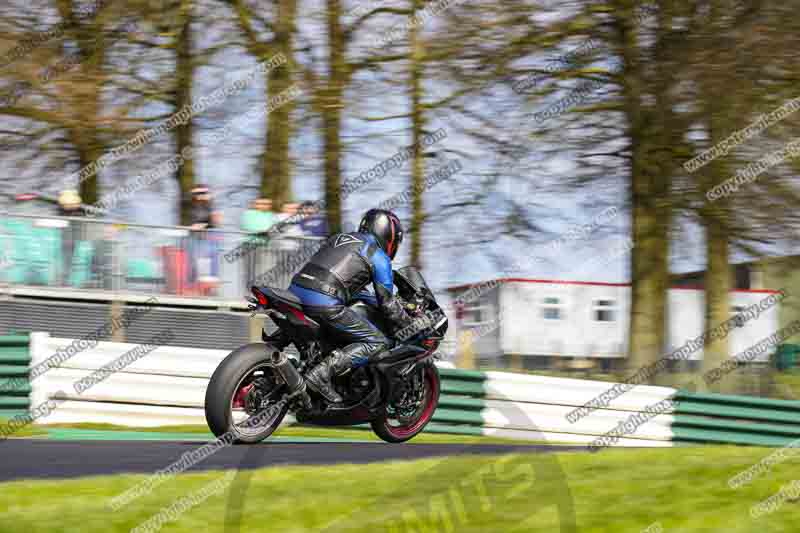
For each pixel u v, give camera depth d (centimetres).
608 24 4981
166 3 4950
